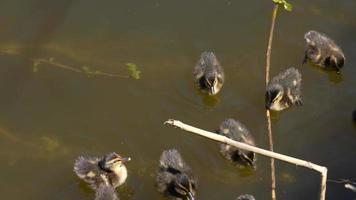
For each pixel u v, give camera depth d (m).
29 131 15.14
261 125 15.32
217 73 15.82
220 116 15.51
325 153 14.76
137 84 16.08
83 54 16.67
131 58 16.67
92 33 17.09
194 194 13.76
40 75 16.12
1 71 16.14
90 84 16.03
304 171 14.30
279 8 17.50
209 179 14.23
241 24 17.31
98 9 17.52
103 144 14.94
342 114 15.58
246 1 17.72
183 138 15.01
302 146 14.88
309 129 15.25
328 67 16.48
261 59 16.67
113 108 15.61
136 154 14.73
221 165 14.51
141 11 17.52
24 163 14.52
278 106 15.43
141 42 16.98
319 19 17.42
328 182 14.09
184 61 16.67
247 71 16.44
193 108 15.67
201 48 16.92
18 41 16.78
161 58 16.70
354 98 15.96
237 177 14.27
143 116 15.47
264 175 14.27
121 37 17.06
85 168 14.10
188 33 17.17
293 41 16.98
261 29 17.23
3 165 14.46
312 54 16.56
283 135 15.11
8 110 15.48
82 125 15.28
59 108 15.56
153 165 14.52
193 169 14.44
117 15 17.44
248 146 11.34
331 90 16.16
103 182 13.99
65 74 16.19
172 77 16.31
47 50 16.66
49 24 17.17
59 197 14.02
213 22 17.36
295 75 15.77
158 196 14.00
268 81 15.91
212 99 15.85
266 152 11.30
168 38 17.09
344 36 17.14
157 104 15.71
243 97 15.91
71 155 14.70
